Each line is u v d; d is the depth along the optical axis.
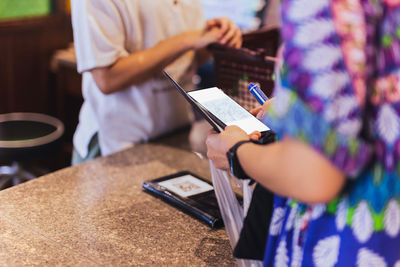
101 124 1.97
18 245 1.31
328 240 0.91
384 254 0.90
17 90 3.66
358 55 0.79
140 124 1.99
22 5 3.53
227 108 1.25
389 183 0.87
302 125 0.77
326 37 0.77
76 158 2.11
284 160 0.81
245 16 3.09
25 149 2.74
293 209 0.97
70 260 1.25
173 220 1.46
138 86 1.92
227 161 1.06
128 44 1.88
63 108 3.59
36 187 1.62
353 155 0.78
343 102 0.77
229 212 1.21
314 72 0.77
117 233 1.38
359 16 0.80
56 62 3.51
